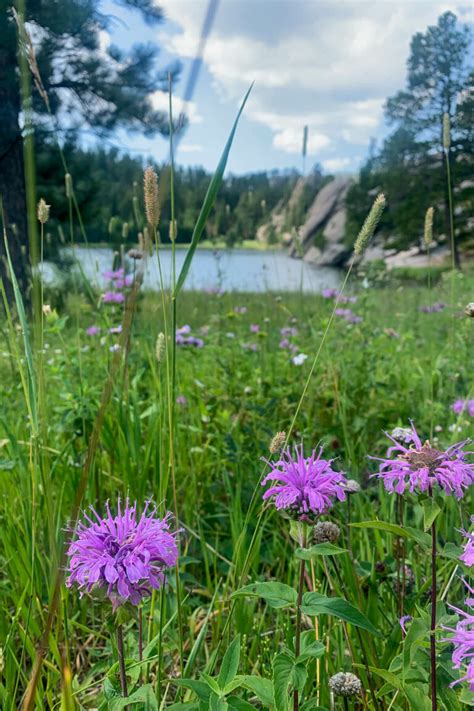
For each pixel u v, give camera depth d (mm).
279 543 2480
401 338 5629
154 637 1639
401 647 1615
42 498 2256
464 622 1146
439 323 6352
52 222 11891
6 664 1612
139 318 4180
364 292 6047
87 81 11898
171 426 1464
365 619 1227
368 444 3467
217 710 1163
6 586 2152
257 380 4082
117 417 2834
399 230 28047
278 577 2373
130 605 1202
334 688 1466
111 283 4211
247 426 3500
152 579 1197
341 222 28656
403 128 28531
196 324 6840
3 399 3109
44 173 12250
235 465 3025
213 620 2088
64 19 5941
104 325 3980
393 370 4707
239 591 1316
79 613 2115
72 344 4594
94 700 1786
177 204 5766
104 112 12734
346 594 1736
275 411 3645
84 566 1203
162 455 1780
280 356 4930
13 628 1691
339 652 1715
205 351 5137
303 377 4234
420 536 1276
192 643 1990
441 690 1294
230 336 5066
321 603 1259
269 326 6109
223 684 1220
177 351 4785
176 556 1258
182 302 7992
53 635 1721
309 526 1342
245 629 1916
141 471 2623
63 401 3107
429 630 1255
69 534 1714
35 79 1901
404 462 1291
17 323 3756
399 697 1584
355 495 2488
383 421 3725
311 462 1367
